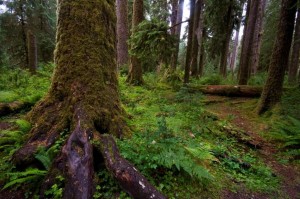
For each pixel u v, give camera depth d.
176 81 14.17
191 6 10.77
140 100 9.74
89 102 4.51
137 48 11.03
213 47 20.19
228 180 4.48
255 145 6.47
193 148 4.55
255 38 18.92
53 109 4.70
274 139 7.14
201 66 23.42
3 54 16.48
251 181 4.58
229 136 6.82
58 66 4.98
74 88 4.67
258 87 11.66
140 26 10.56
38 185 3.62
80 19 4.98
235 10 18.67
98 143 3.79
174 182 3.89
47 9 19.45
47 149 4.04
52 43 20.33
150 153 4.05
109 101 4.88
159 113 7.68
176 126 6.25
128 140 4.36
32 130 4.48
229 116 8.84
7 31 18.28
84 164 3.41
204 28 23.89
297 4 7.66
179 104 8.99
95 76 4.84
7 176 3.85
